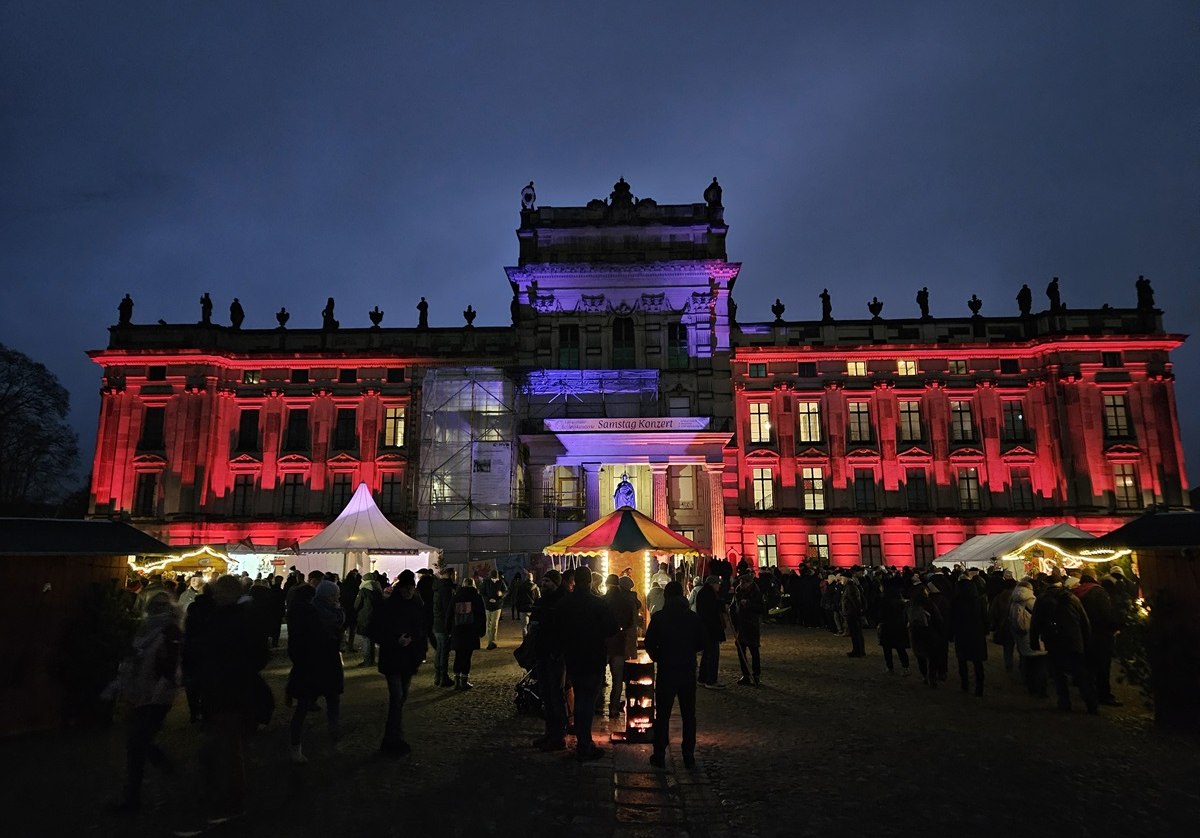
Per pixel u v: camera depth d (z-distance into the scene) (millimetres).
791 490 59344
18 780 11023
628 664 14086
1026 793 10414
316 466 59594
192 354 59531
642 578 27703
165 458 58562
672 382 53375
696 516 55500
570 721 14742
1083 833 8961
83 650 14445
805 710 16156
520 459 52844
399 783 10773
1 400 75062
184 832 8836
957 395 60500
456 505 50875
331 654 12445
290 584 27234
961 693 18141
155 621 10023
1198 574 14219
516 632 32969
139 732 9672
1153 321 60406
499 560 46562
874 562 58156
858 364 61094
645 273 54719
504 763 11930
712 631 19016
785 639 30672
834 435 59875
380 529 35688
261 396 60656
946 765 11828
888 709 16219
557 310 54844
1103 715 15547
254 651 9688
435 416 52219
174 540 57344
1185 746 12984
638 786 10844
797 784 10898
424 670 22281
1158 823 9281
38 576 14352
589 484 50000
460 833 8859
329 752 12539
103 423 59312
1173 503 57562
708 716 15648
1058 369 59406
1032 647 17641
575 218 56156
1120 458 58125
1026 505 59031
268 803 9859
